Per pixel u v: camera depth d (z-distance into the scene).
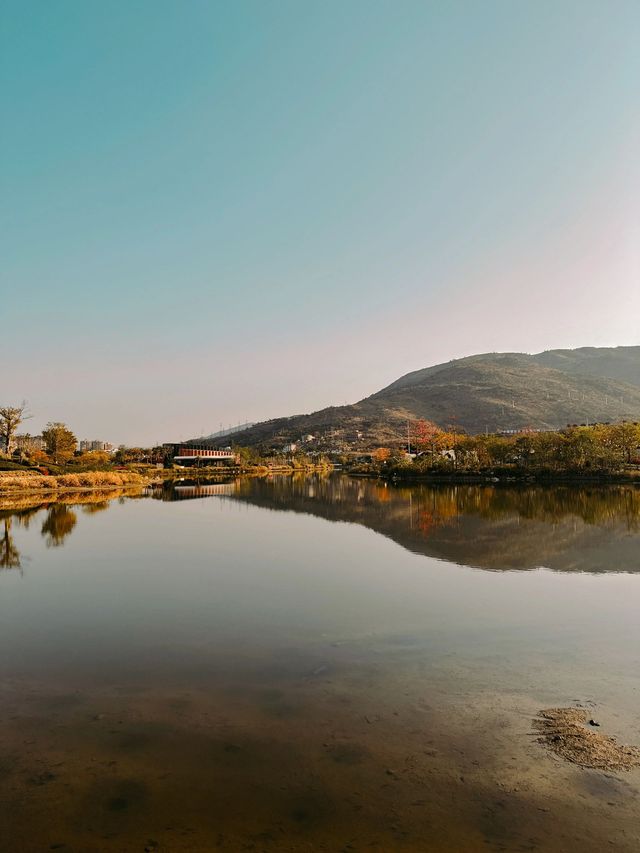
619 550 28.09
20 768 8.59
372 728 9.82
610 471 92.00
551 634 15.17
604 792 7.88
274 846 6.76
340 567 24.94
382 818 7.30
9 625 16.62
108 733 9.73
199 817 7.34
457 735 9.55
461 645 14.36
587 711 10.48
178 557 27.86
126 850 6.70
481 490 75.62
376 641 14.76
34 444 133.62
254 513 49.84
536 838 6.92
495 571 23.62
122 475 101.81
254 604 18.70
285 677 12.31
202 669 12.88
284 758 8.82
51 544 32.25
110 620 17.05
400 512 48.09
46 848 6.75
